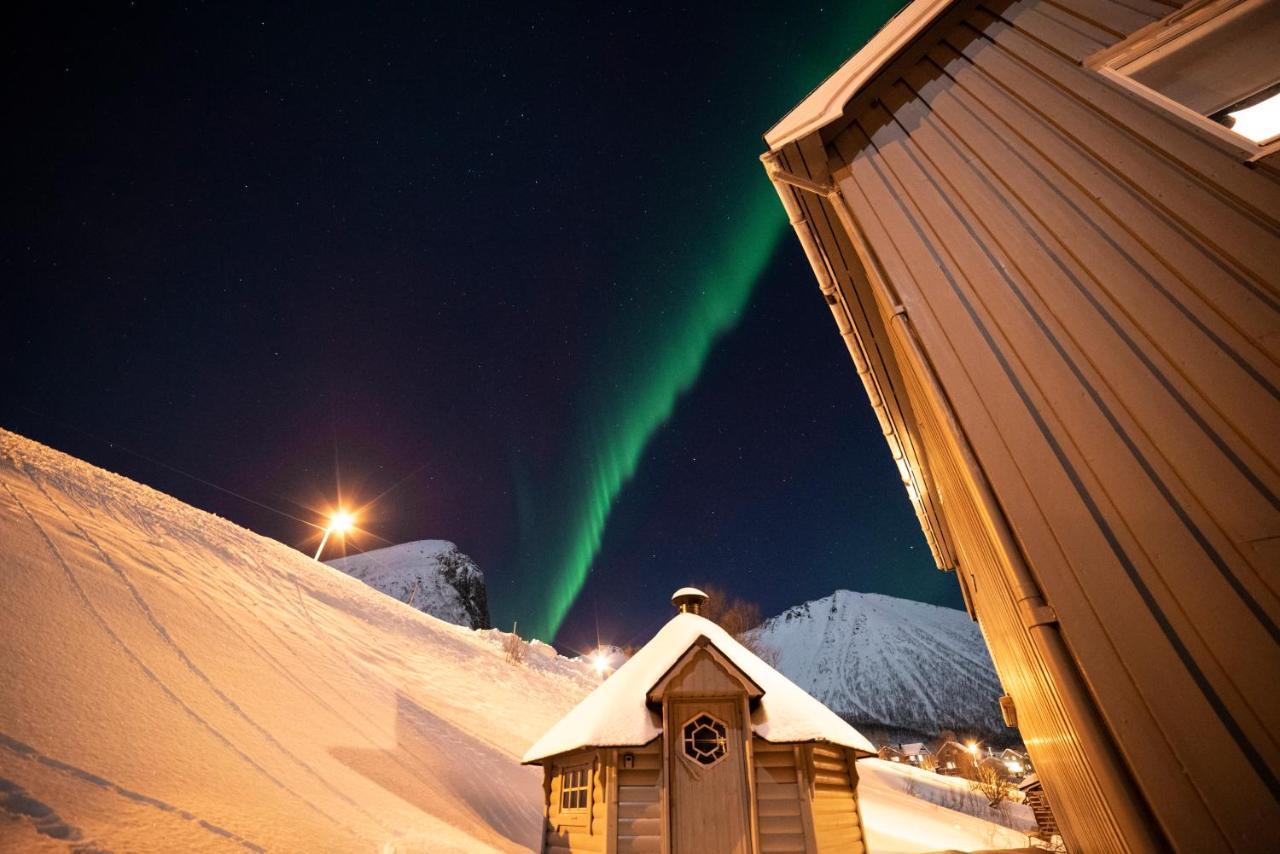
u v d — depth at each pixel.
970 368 3.31
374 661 12.05
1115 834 2.56
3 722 3.95
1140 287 2.96
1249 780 2.04
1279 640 2.16
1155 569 2.47
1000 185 3.64
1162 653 2.33
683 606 7.89
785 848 5.17
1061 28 3.78
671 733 5.53
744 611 29.02
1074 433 2.87
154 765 4.40
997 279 3.43
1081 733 2.44
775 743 5.51
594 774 5.60
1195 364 2.70
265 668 7.77
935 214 3.87
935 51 4.39
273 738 5.98
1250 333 2.62
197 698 5.86
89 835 3.28
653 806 5.27
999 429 3.08
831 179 4.70
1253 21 3.20
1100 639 2.46
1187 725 2.19
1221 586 2.32
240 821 4.13
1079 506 2.73
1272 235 2.72
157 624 6.94
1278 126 3.06
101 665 5.39
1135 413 2.76
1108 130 3.34
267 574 13.80
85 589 6.69
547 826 6.10
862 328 5.95
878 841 12.76
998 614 4.76
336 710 7.91
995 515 2.95
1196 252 2.87
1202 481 2.51
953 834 16.44
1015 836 18.25
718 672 5.74
